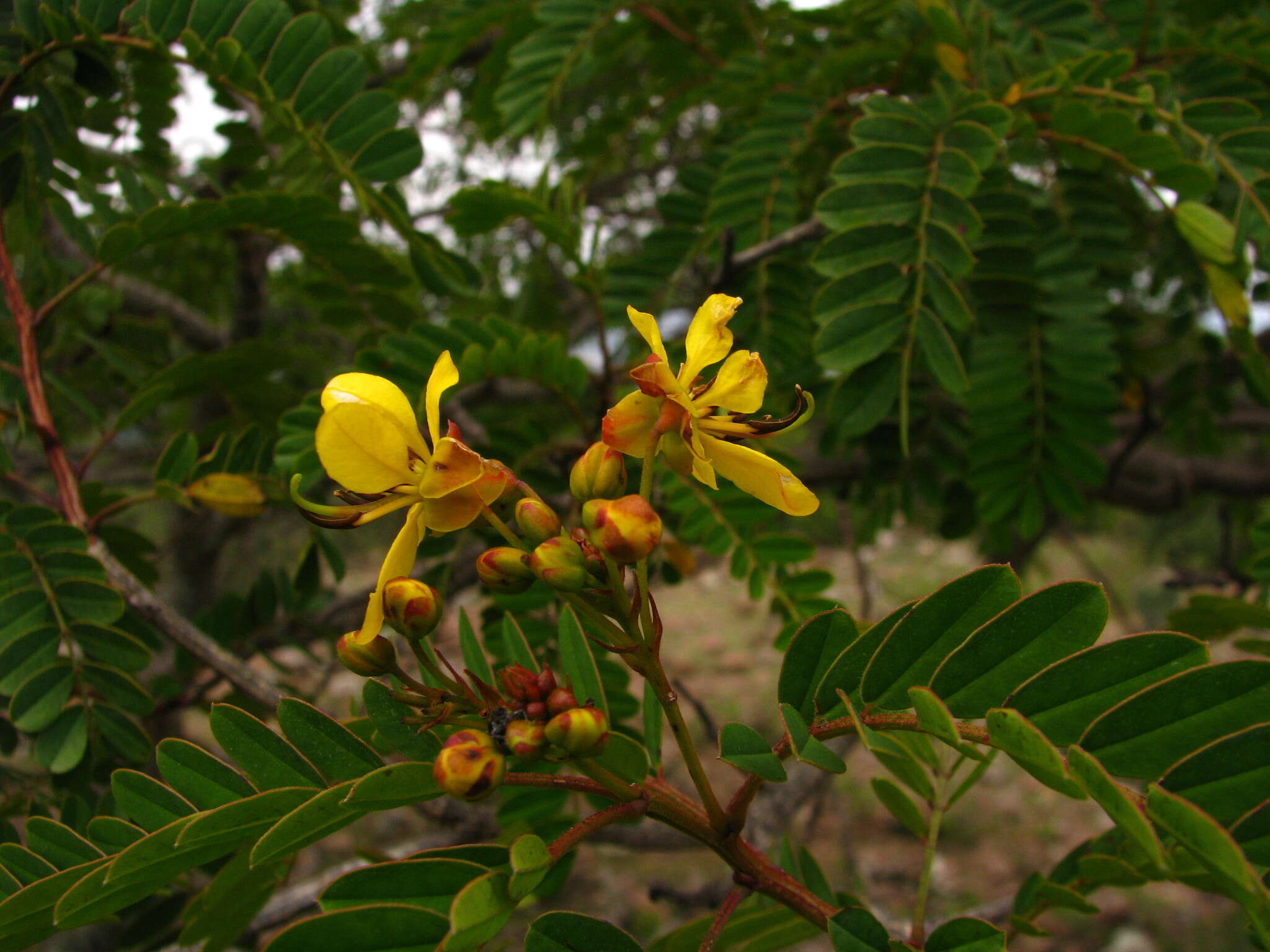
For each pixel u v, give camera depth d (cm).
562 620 17
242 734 14
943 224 20
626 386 29
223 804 14
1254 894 9
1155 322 44
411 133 23
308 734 14
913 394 30
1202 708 11
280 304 60
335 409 13
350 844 82
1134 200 33
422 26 50
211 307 56
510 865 13
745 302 29
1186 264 34
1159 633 12
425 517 14
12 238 26
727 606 153
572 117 50
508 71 37
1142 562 121
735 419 16
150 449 60
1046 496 27
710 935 14
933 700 12
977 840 94
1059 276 27
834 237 21
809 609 25
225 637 27
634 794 14
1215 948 79
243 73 22
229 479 23
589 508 13
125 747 20
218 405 44
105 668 20
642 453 14
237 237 40
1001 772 111
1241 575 34
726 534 26
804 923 18
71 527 20
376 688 14
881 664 13
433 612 13
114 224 24
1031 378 26
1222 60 26
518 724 13
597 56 36
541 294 48
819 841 85
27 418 23
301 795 13
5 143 22
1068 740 12
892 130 22
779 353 29
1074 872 19
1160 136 21
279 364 27
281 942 11
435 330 24
